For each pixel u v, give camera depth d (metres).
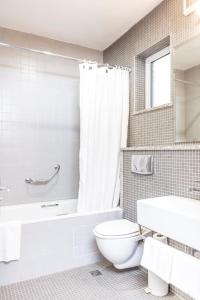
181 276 1.41
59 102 2.99
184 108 2.00
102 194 2.55
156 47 2.40
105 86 2.58
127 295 1.79
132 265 2.05
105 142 2.57
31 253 2.03
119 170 2.61
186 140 1.98
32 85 2.83
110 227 2.04
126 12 2.37
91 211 2.42
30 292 1.83
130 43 2.69
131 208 2.41
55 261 2.12
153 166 2.12
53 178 2.94
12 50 2.72
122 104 2.65
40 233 2.06
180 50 2.05
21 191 2.76
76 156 3.08
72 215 2.22
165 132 2.20
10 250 1.92
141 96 2.64
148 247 1.67
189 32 1.96
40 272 2.06
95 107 2.54
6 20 2.50
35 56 2.84
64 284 1.94
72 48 3.05
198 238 1.22
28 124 2.81
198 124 1.88
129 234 1.91
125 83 2.67
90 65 2.53
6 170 2.69
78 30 2.71
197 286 1.33
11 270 1.95
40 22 2.54
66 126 3.03
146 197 2.20
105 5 2.25
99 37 2.88
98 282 1.97
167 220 1.42
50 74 2.93
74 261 2.21
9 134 2.71
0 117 2.66
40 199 2.86
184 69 2.01
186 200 1.69
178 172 1.86
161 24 2.24
